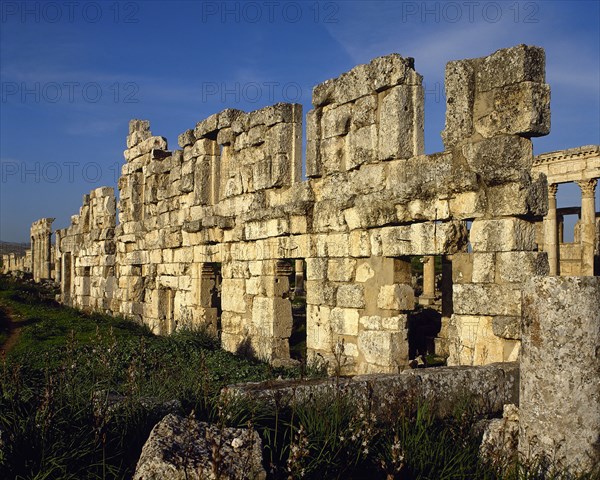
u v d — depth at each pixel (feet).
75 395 25.43
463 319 37.19
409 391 25.81
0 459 19.34
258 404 23.90
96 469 20.39
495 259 35.88
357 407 23.88
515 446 20.59
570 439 20.93
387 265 43.32
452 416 26.58
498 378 28.71
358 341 45.47
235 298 62.08
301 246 51.67
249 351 58.59
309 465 20.25
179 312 74.54
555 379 21.29
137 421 23.27
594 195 122.93
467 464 21.58
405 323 43.04
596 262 136.87
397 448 20.13
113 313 95.86
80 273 114.32
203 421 22.94
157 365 46.70
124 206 93.86
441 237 38.70
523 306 22.76
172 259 76.64
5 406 23.12
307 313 50.83
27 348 60.59
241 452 19.15
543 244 130.41
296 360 52.70
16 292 121.60
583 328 21.27
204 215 68.49
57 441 20.89
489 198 36.37
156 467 18.08
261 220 56.80
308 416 23.15
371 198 43.60
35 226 214.07
